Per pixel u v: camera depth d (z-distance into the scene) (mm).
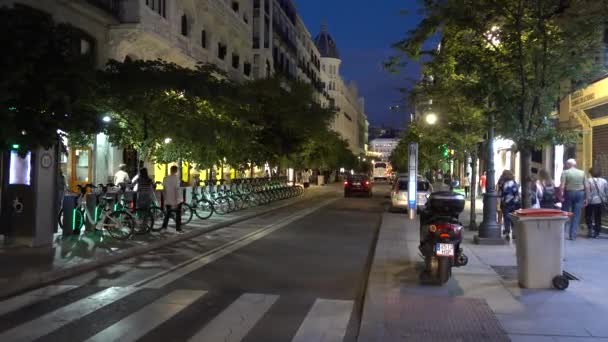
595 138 17750
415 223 19719
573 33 9484
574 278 9469
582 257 11586
